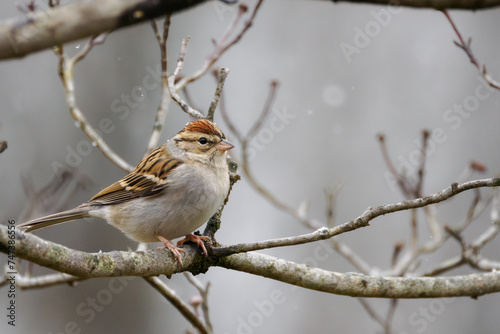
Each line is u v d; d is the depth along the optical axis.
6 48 2.38
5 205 13.08
